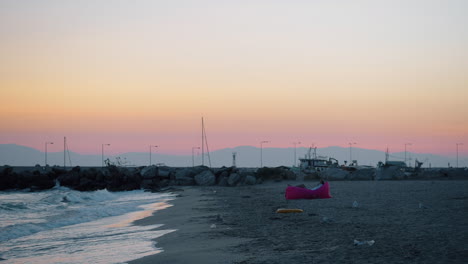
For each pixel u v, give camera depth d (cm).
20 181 7569
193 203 3947
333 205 2875
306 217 2273
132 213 3300
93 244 1878
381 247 1340
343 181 7406
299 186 3666
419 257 1181
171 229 2192
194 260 1367
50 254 1697
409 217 2045
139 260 1434
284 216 2388
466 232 1530
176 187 7500
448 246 1291
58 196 5016
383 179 7750
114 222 2725
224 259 1349
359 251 1310
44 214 3338
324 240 1545
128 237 2014
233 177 7531
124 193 6806
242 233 1856
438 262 1117
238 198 4262
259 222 2195
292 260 1263
